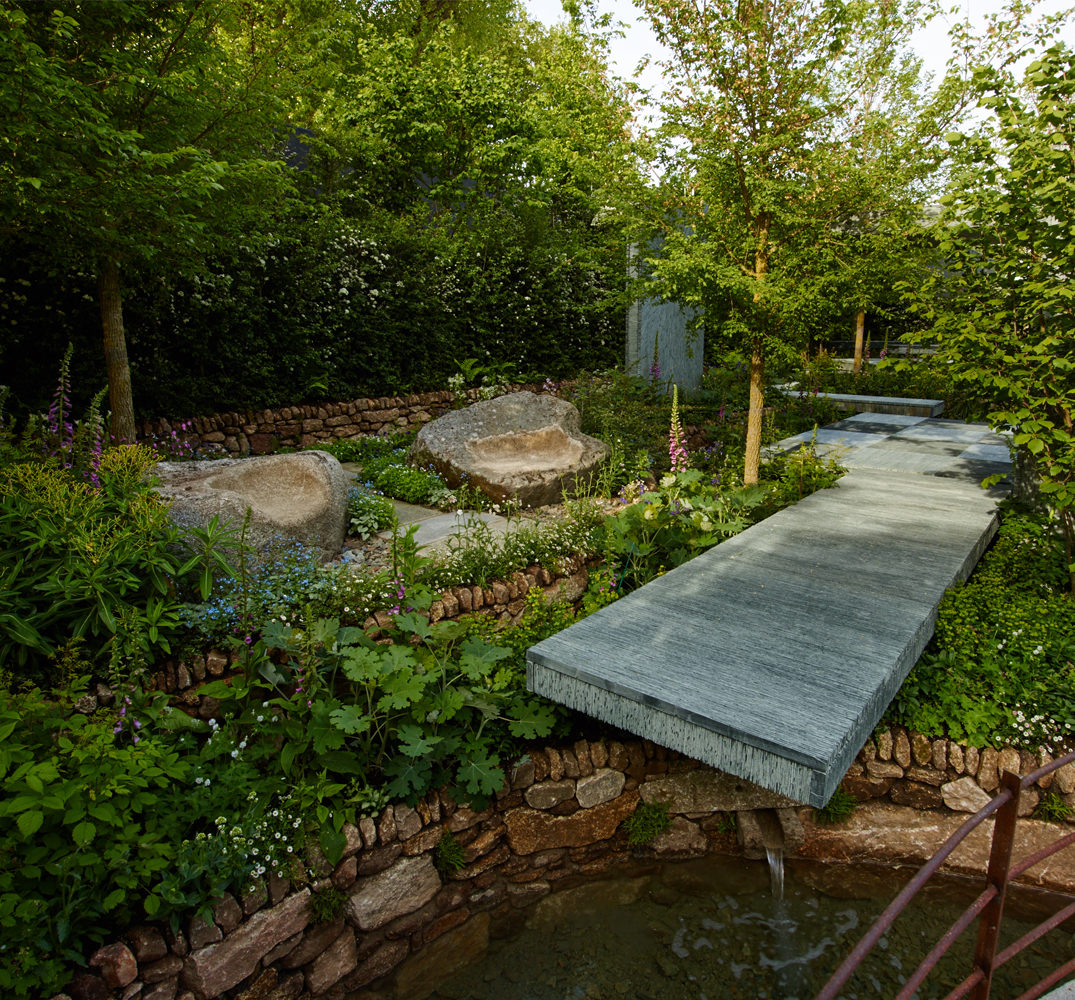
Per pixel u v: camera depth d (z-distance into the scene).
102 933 2.44
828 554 4.60
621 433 7.63
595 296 11.96
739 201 5.89
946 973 3.01
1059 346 3.82
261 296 7.79
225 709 3.40
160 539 3.69
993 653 3.79
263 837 2.86
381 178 12.24
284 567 4.18
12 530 3.49
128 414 5.71
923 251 5.23
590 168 5.95
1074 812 3.49
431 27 14.70
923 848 3.61
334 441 8.56
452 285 10.05
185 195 4.34
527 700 3.67
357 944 3.02
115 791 2.61
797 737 2.52
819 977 2.99
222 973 2.62
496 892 3.43
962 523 5.27
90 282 6.36
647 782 3.75
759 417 6.29
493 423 7.38
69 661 2.99
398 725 3.40
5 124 3.68
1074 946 3.15
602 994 2.90
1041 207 3.69
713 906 3.39
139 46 4.73
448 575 4.44
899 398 11.55
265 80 5.15
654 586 4.09
